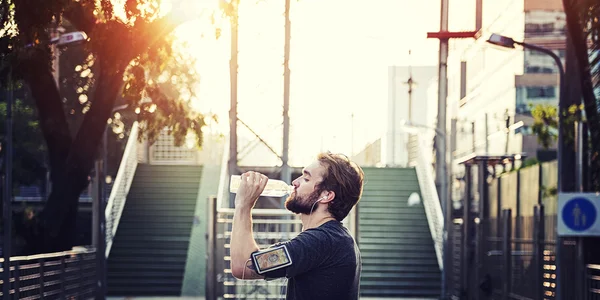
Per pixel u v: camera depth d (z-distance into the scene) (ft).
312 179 13.98
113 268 86.07
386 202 97.86
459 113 177.06
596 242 43.19
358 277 13.98
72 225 58.13
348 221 54.65
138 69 40.52
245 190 13.69
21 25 32.65
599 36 43.19
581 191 43.34
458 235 73.46
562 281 43.91
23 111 95.86
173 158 113.50
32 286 44.75
